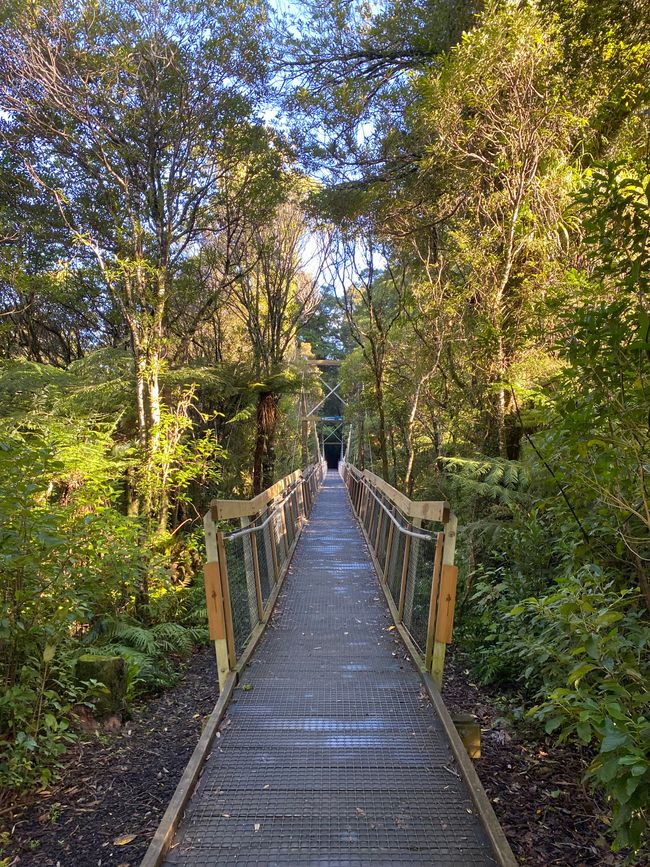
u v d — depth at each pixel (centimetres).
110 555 493
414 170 941
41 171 946
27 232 973
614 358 231
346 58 966
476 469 667
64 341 1419
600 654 261
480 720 433
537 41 563
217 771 311
